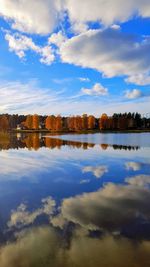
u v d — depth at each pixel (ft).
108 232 24.71
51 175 51.83
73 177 49.85
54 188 41.52
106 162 69.05
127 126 496.23
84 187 42.16
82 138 222.69
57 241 22.85
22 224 26.53
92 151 99.71
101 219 27.96
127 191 39.63
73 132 430.20
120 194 38.01
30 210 30.86
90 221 27.32
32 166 62.90
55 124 470.80
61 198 36.01
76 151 99.96
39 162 69.56
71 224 26.53
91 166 62.54
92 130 478.59
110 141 172.76
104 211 30.55
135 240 22.98
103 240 23.04
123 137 242.99
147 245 22.08
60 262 19.66
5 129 494.59
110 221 27.37
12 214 29.43
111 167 60.95
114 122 487.20
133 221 27.25
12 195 37.50
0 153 92.73
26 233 24.38
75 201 34.50
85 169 58.39
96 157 79.97
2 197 36.47
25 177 49.98
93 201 34.55
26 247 21.79
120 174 52.60
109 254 20.68
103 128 483.51
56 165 64.39
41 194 38.09
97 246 21.95
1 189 40.88
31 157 80.53
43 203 33.73
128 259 20.01
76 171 55.98
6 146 127.03
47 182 45.70
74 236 23.79
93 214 29.45
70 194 38.06
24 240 22.98
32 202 34.12
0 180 47.39
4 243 22.48
